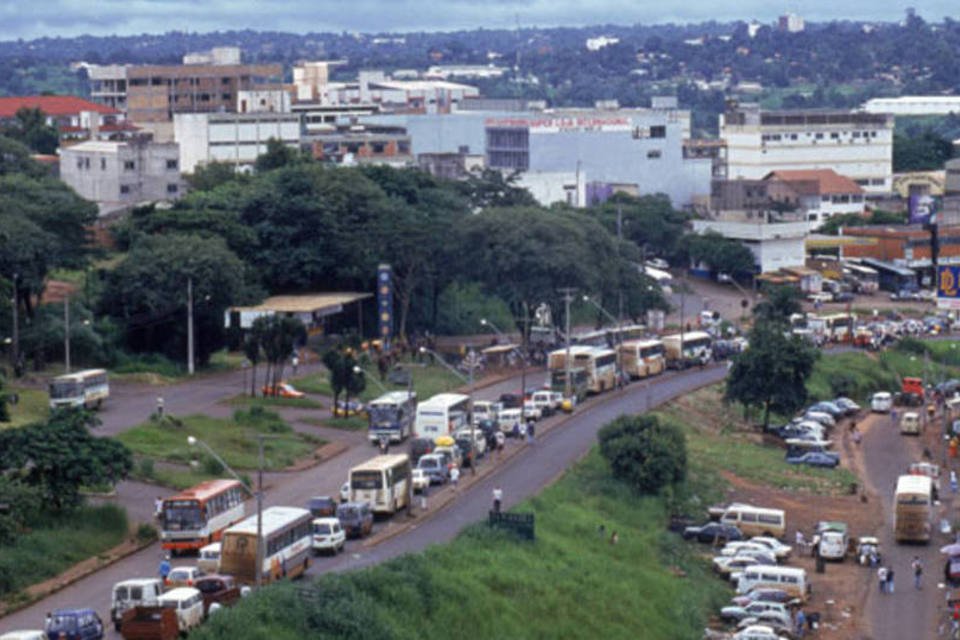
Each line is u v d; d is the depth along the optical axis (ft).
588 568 638.53
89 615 485.15
